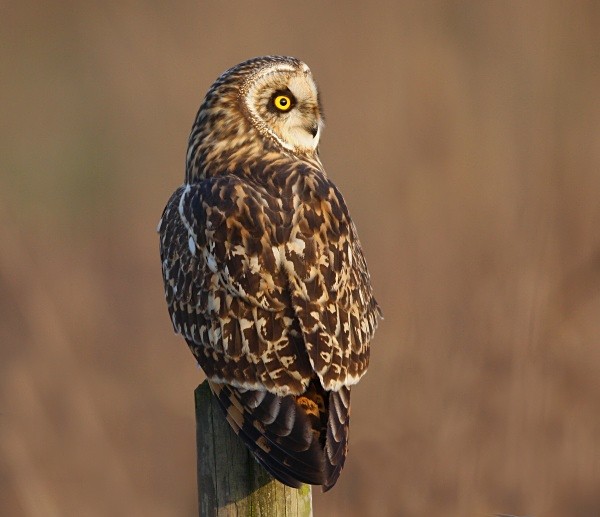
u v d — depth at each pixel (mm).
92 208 23125
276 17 25438
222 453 7293
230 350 7352
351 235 7887
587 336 12109
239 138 8703
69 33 28578
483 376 11727
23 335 15102
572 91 21578
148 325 16250
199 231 7777
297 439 7012
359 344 7465
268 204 7723
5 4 29484
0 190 24281
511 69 21906
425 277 13789
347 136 19906
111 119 25406
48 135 26359
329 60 23141
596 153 18969
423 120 19969
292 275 7434
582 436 11508
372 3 24188
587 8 22656
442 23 23406
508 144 19000
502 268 13469
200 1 26000
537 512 11266
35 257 17875
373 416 11461
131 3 27219
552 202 16141
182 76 25062
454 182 17172
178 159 23828
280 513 7246
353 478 11133
